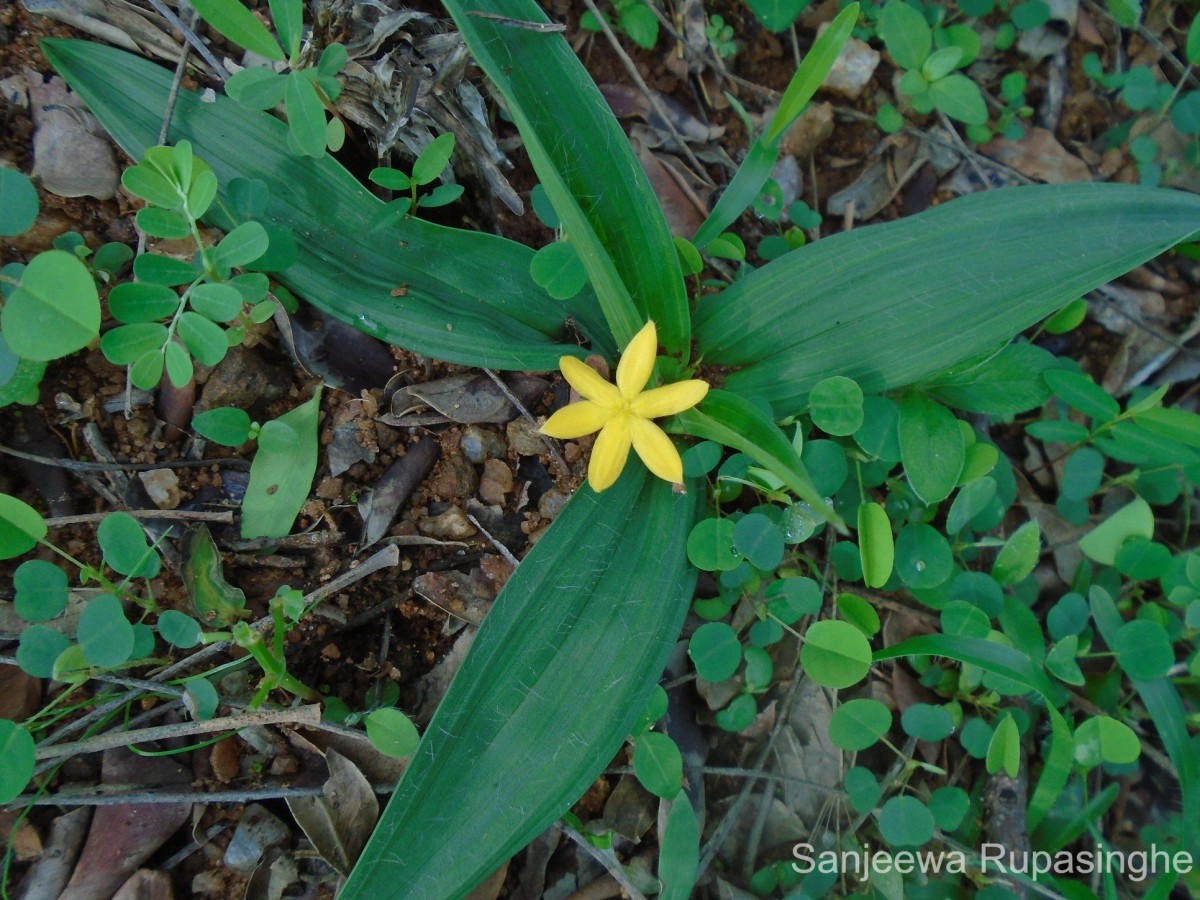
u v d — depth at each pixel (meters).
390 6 0.16
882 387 0.16
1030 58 0.21
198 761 0.15
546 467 0.17
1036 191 0.16
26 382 0.15
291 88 0.14
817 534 0.18
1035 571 0.20
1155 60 0.22
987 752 0.16
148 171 0.14
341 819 0.15
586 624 0.15
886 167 0.21
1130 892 0.18
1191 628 0.18
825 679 0.16
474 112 0.16
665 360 0.16
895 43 0.19
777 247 0.19
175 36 0.16
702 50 0.20
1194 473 0.18
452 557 0.16
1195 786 0.17
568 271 0.15
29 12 0.16
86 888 0.14
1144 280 0.21
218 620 0.15
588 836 0.16
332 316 0.16
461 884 0.13
